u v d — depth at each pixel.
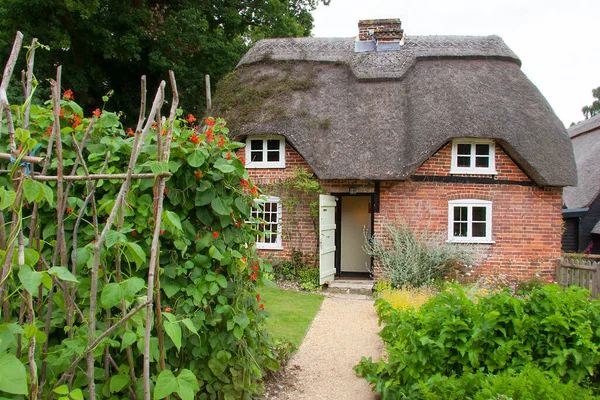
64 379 2.76
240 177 3.99
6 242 2.70
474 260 11.34
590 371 4.17
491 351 4.41
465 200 11.62
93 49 17.64
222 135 4.22
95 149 3.68
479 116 11.44
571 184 11.32
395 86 12.70
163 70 18.30
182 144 3.72
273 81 13.03
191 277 3.74
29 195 2.50
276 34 20.84
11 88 15.61
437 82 12.55
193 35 18.02
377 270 11.54
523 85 12.99
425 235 11.41
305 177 11.65
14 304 2.97
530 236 11.63
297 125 11.79
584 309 4.54
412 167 11.05
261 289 10.83
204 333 3.90
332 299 10.30
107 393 3.11
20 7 15.38
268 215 12.34
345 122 11.97
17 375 2.22
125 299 2.75
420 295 9.21
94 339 2.75
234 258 3.96
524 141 11.48
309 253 12.00
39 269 2.87
